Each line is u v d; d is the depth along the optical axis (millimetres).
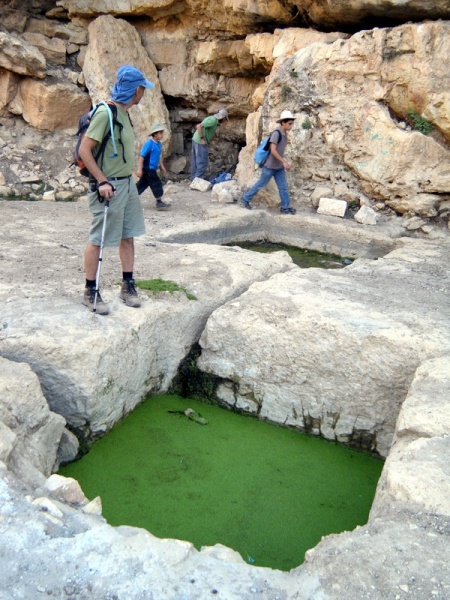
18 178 10836
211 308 5504
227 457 4426
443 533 2701
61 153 11477
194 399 5254
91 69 11688
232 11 10953
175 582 2432
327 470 4383
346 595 2381
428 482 2947
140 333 4711
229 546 3518
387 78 8875
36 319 4523
